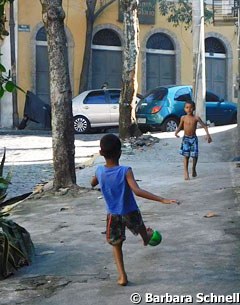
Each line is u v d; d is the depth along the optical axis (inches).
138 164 706.8
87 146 936.3
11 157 836.0
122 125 917.2
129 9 915.4
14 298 285.1
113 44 1512.1
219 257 324.5
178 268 308.7
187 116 583.8
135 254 338.0
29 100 1310.3
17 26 1403.8
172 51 1552.7
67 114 541.3
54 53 534.3
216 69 1582.2
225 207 447.8
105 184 285.3
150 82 1533.0
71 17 1465.3
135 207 286.7
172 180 579.8
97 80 1499.8
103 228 410.9
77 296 281.0
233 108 1165.7
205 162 713.6
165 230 388.5
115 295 276.7
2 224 334.6
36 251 360.5
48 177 674.8
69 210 478.0
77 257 344.2
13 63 1343.5
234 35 1571.1
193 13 1086.4
